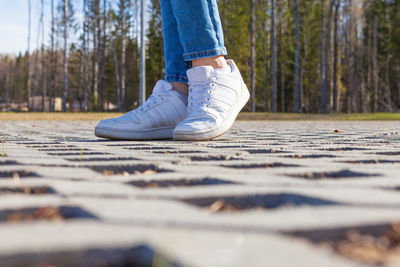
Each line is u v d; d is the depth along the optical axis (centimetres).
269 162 181
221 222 74
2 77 7631
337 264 52
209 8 300
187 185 133
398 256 59
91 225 72
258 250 57
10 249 56
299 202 103
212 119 309
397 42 3541
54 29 3666
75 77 4700
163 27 340
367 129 573
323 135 416
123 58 3272
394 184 120
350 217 77
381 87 4003
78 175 140
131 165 170
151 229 69
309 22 3559
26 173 152
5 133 461
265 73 3931
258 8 3359
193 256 54
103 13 3509
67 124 816
